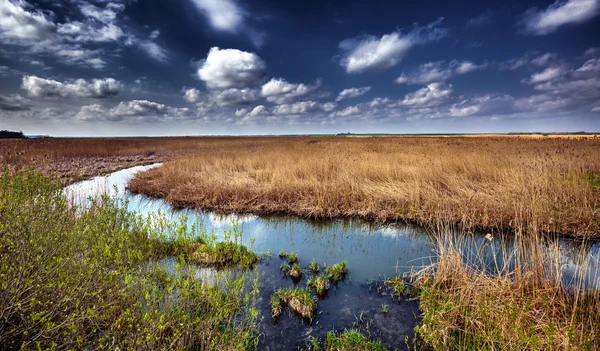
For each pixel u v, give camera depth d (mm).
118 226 4828
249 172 12516
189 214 8492
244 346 3148
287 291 4277
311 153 16734
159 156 24484
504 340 3070
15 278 2646
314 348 3281
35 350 2463
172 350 2729
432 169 10531
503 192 7973
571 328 2852
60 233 3547
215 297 3508
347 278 4898
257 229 7406
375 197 8469
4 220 3152
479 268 4957
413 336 3500
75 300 2791
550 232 6371
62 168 15344
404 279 4812
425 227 7246
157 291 3564
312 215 8203
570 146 17172
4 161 14664
